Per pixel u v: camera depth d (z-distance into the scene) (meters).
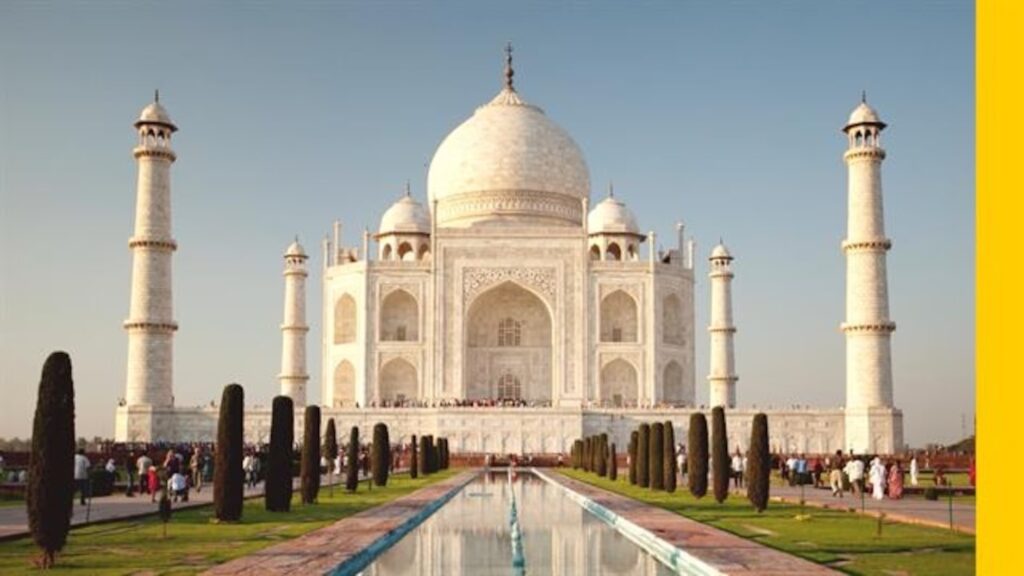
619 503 54.31
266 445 103.25
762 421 51.22
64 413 30.81
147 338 112.56
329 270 139.38
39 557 30.67
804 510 51.88
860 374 109.38
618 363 135.25
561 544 38.16
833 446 114.44
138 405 111.19
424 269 134.25
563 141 152.88
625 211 151.62
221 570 27.83
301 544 34.50
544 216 148.25
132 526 42.56
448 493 64.62
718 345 133.38
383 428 77.75
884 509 52.34
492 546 37.75
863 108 110.56
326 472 99.00
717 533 37.59
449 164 151.38
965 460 100.56
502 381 140.62
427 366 132.50
